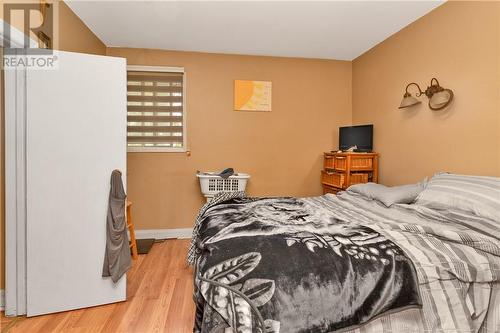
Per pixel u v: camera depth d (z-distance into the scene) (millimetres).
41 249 1947
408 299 1205
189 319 1914
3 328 1815
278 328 1104
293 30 3074
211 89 3738
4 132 1992
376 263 1253
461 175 2129
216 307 1112
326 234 1490
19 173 1917
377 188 2506
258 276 1175
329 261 1241
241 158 3828
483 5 2117
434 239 1448
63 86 1927
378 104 3430
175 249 3320
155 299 2182
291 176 3936
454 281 1296
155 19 2840
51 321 1889
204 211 2293
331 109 3984
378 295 1192
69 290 2012
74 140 1970
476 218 1639
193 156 3740
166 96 3707
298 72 3900
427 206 2043
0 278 2027
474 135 2211
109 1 2502
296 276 1185
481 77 2145
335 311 1156
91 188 2029
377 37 3250
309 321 1132
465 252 1360
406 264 1271
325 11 2652
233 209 2154
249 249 1297
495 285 1339
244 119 3814
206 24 2938
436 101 2490
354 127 3639
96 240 2057
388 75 3240
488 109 2098
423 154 2740
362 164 3367
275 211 2092
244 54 3783
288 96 3895
